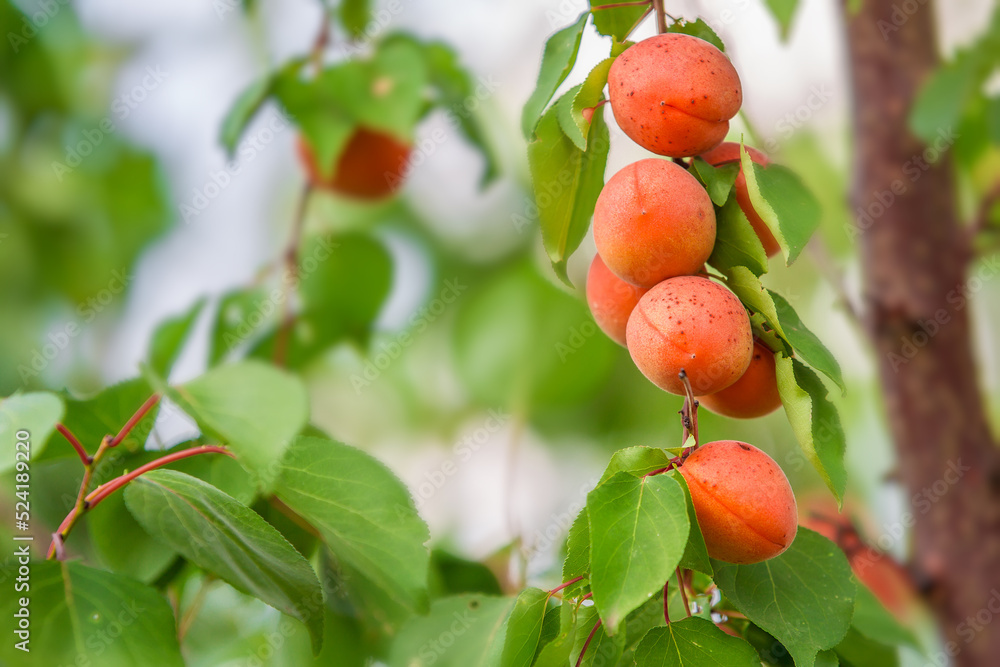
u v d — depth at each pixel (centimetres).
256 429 136
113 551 145
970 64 160
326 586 152
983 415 162
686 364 137
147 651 136
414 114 162
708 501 136
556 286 165
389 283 172
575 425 170
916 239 163
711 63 138
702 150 139
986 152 174
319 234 173
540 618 138
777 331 138
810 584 139
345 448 143
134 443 145
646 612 141
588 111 141
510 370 165
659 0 141
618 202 138
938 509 161
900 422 162
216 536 139
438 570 155
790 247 137
